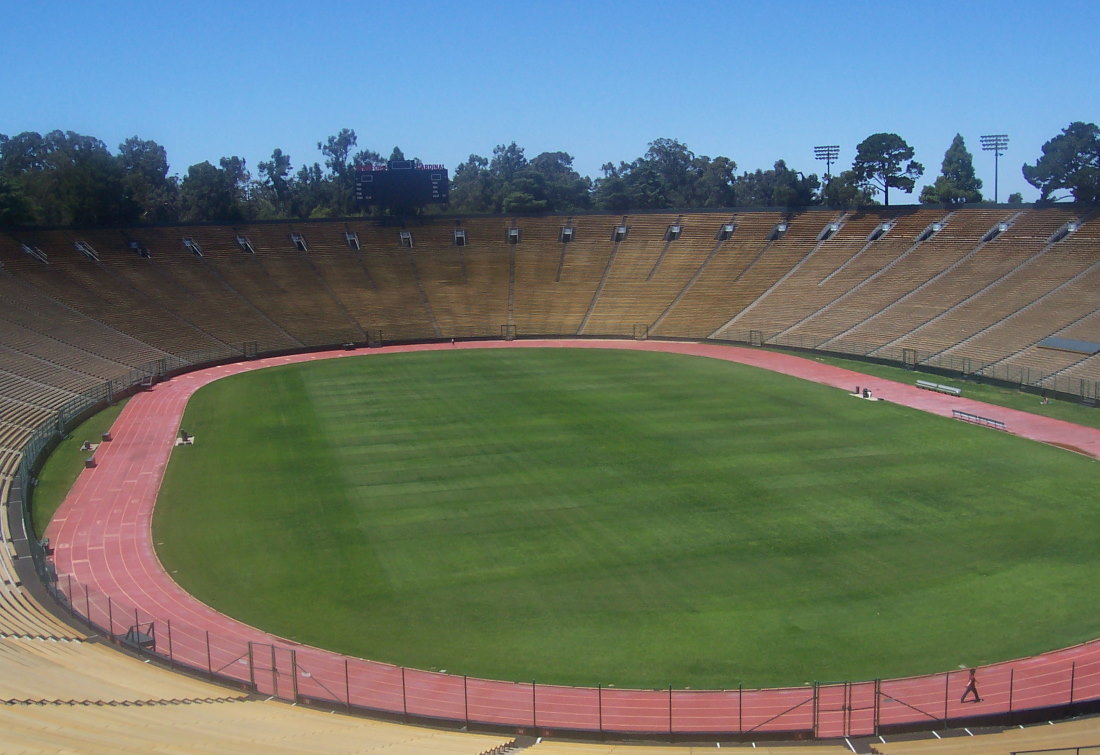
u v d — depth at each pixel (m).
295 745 24.28
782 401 73.88
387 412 72.50
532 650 34.59
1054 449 58.88
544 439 63.12
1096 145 103.69
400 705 30.86
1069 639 34.38
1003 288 92.75
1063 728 27.34
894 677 32.03
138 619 37.59
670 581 40.25
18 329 85.25
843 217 117.94
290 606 38.81
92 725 24.45
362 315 111.75
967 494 50.34
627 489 52.22
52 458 61.69
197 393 82.25
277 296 111.69
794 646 34.41
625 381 83.56
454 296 117.31
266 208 186.88
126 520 49.56
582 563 42.34
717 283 115.06
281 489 54.00
